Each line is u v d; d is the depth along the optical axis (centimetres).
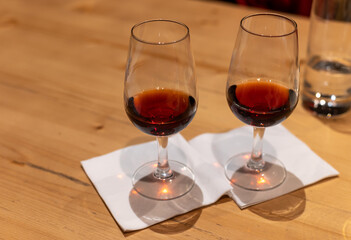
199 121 54
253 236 40
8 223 41
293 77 42
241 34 41
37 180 46
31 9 77
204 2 78
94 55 66
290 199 44
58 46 68
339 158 49
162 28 43
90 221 42
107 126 54
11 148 50
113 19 74
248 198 44
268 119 42
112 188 45
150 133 43
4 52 67
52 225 41
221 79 61
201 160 48
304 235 40
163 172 46
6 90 60
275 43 41
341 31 55
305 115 55
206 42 68
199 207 43
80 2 79
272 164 48
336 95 54
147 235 40
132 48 41
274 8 102
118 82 61
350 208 43
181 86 42
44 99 58
